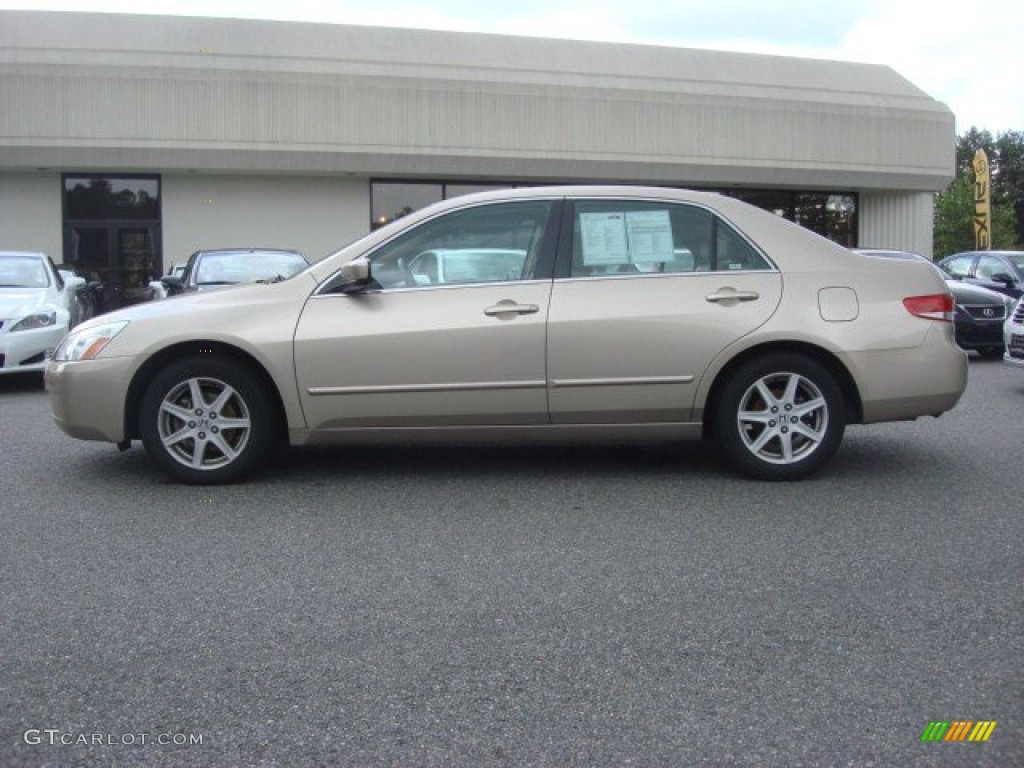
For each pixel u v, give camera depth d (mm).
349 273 5320
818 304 5520
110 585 4035
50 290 10711
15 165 18312
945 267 15289
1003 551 4449
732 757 2723
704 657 3348
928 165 22875
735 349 5457
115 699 3068
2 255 11242
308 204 19938
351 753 2752
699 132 21172
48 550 4484
